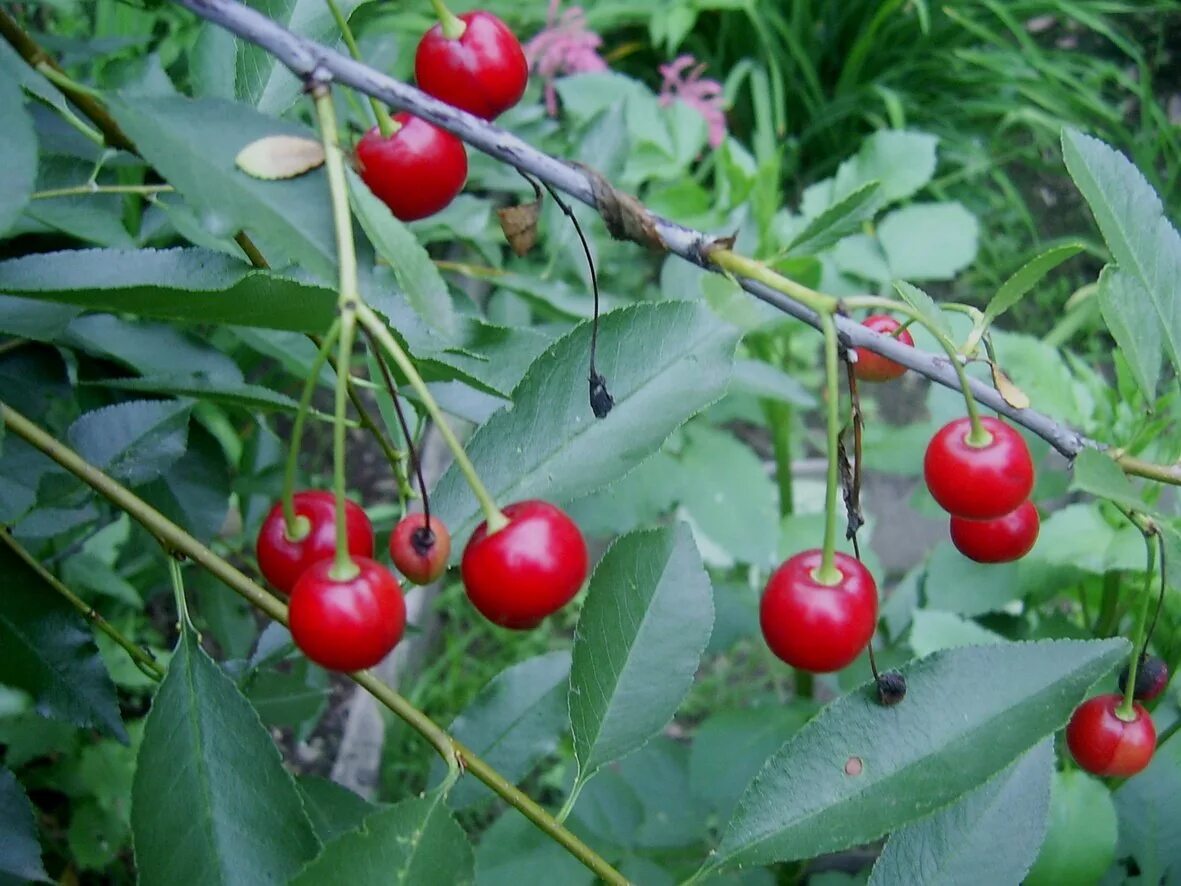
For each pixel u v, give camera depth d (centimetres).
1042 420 20
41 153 26
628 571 23
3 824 23
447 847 18
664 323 23
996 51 89
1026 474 20
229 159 18
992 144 88
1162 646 33
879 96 85
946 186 85
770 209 44
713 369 23
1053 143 87
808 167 90
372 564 18
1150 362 23
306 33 23
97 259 19
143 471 24
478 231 40
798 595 19
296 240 17
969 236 44
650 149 49
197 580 38
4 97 17
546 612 18
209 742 20
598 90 50
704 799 38
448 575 61
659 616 22
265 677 32
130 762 38
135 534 34
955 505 20
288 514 19
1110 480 18
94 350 27
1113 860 32
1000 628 37
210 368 27
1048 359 37
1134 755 25
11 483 26
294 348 32
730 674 60
